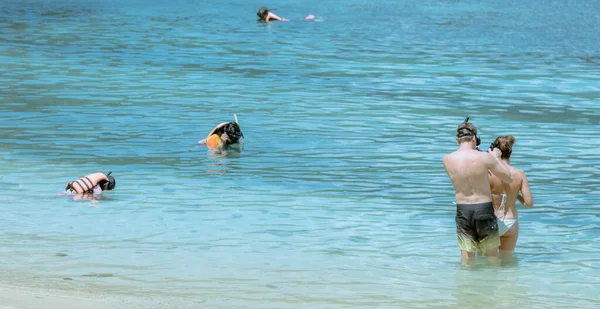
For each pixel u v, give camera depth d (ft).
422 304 46.42
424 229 61.36
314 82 130.93
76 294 44.60
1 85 122.62
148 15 225.35
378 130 98.07
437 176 77.41
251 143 90.58
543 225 62.69
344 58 156.56
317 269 52.37
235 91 122.01
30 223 61.05
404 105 113.80
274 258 54.39
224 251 55.62
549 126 100.89
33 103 110.32
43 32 185.68
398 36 189.88
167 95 118.01
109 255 54.13
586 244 58.29
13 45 164.14
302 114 106.83
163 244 56.90
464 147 54.39
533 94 123.44
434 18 229.04
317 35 189.37
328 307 45.42
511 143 55.62
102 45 167.12
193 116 104.58
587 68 147.84
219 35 186.50
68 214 63.57
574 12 247.50
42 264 51.90
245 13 234.99
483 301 47.19
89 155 83.51
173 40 176.65
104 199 67.92
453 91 125.29
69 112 104.99
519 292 48.80
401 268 52.95
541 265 53.78
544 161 83.35
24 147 86.07
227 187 72.38
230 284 49.03
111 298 44.16
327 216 64.23
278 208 66.28
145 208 65.62
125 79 130.21
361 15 234.38
